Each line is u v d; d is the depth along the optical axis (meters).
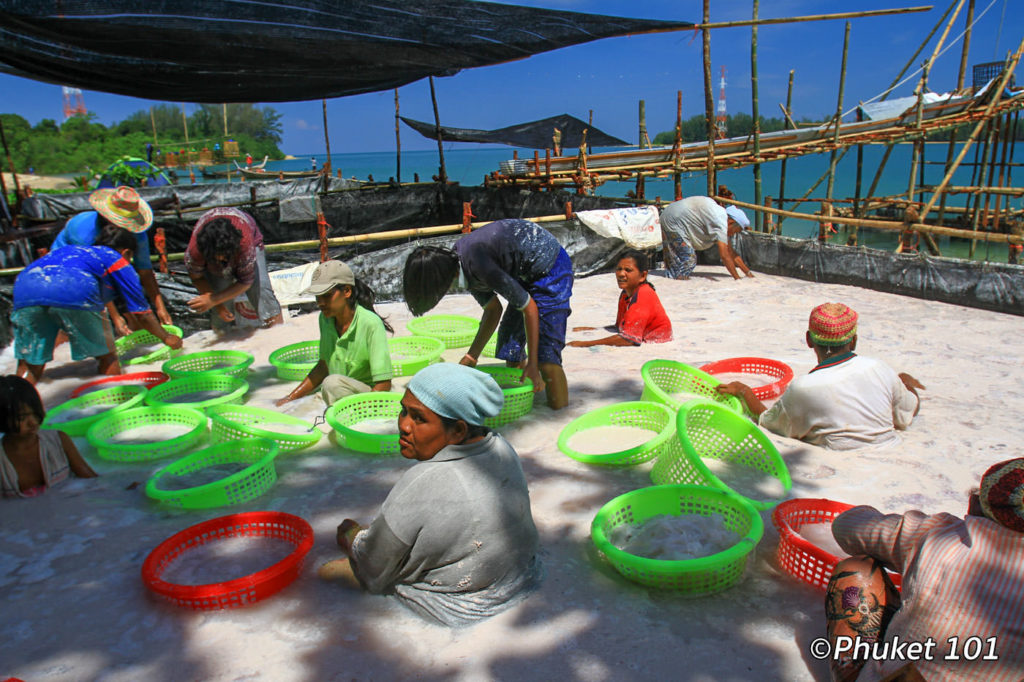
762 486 3.49
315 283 4.38
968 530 1.84
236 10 5.04
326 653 2.34
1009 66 12.98
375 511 3.32
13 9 4.55
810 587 2.66
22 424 3.37
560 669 2.25
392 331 5.39
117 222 5.49
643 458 3.75
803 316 6.96
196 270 6.24
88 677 2.25
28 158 59.09
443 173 13.59
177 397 5.00
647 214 9.43
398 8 5.27
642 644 2.36
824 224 8.80
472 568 2.45
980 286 7.00
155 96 6.76
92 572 2.83
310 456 3.98
